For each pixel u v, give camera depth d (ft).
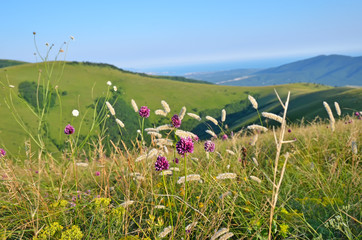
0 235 7.36
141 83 606.14
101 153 10.16
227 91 629.51
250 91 620.49
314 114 192.44
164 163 7.58
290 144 17.07
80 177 12.09
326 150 14.05
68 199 10.24
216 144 15.15
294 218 8.40
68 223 8.71
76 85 517.96
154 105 508.53
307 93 360.89
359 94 202.80
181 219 8.19
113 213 8.00
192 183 10.74
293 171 12.67
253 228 7.98
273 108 345.31
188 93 601.21
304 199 9.35
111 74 611.88
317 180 10.39
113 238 7.63
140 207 9.22
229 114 542.57
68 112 332.19
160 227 7.70
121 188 10.91
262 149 16.71
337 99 210.38
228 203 8.43
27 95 361.30
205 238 7.88
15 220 8.82
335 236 7.75
